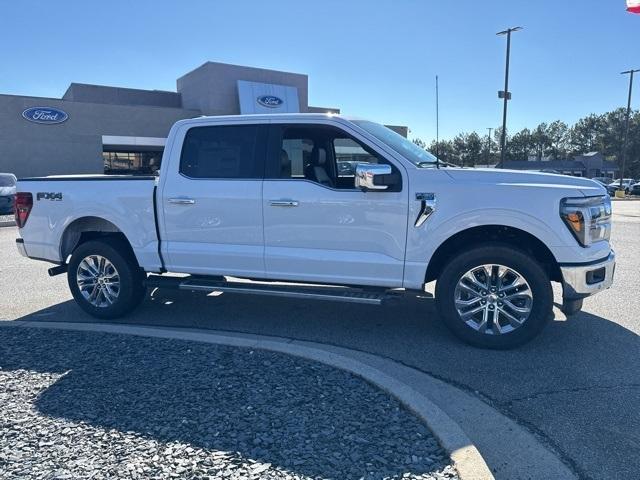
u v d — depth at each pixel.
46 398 3.67
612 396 3.91
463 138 88.94
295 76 40.41
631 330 5.36
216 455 2.94
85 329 5.20
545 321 4.64
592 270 4.61
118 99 41.66
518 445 3.29
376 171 4.66
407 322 5.74
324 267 5.11
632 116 99.56
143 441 3.09
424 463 2.87
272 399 3.61
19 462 2.87
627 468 3.04
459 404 3.82
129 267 5.82
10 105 31.53
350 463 2.87
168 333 5.03
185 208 5.50
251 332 5.47
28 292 7.38
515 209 4.61
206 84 37.56
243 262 5.37
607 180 64.19
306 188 5.10
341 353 4.83
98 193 5.81
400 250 4.89
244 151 5.38
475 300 4.80
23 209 6.16
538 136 108.06
